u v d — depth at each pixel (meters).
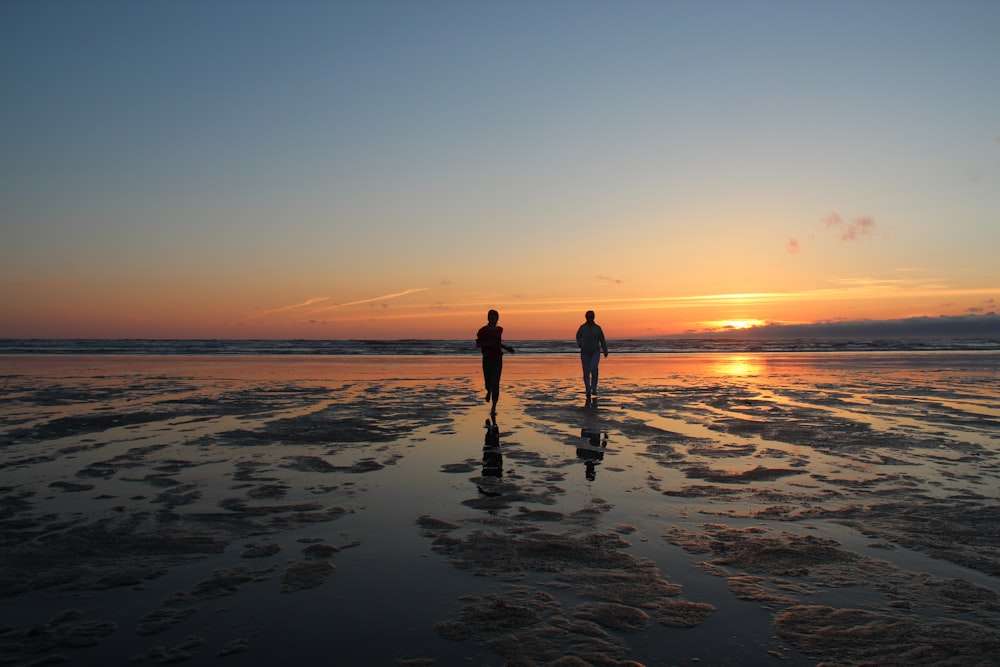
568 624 3.15
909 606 3.35
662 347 64.56
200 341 90.75
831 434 8.89
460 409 11.84
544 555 4.12
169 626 3.12
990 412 11.19
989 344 69.12
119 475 6.36
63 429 9.20
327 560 4.03
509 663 2.78
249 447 7.92
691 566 3.94
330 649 2.90
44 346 62.31
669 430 9.30
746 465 6.89
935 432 9.02
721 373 22.44
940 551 4.19
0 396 13.59
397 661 2.79
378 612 3.29
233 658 2.82
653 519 4.91
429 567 3.92
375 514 5.04
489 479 6.24
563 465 6.89
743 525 4.75
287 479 6.23
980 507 5.21
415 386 16.75
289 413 11.11
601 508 5.22
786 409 11.73
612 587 3.61
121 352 46.25
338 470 6.64
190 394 14.18
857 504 5.32
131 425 9.62
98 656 2.82
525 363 30.30
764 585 3.64
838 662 2.78
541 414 11.15
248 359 34.34
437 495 5.63
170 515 4.98
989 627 3.12
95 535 4.48
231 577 3.74
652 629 3.10
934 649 2.89
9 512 5.03
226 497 5.54
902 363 29.53
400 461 7.11
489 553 4.16
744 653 2.87
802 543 4.34
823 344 71.38
